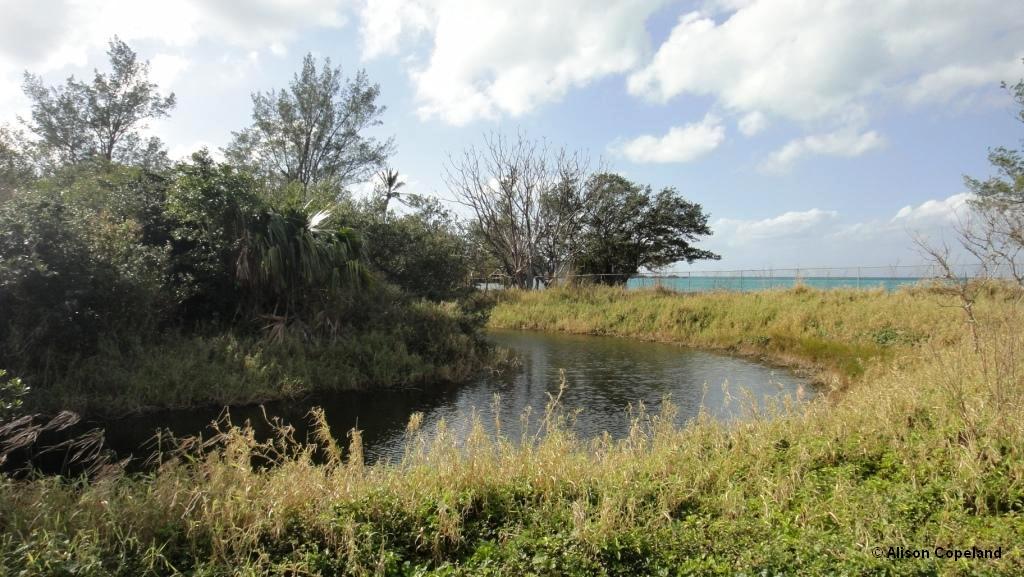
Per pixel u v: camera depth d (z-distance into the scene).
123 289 10.06
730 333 20.27
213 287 12.62
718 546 3.88
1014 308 6.96
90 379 9.09
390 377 12.05
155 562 3.58
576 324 25.58
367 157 32.31
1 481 3.99
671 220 46.09
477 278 40.53
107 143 27.27
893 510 4.28
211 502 4.15
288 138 30.25
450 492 4.40
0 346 8.58
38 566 3.22
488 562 3.72
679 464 5.52
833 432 6.20
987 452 4.93
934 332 15.46
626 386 12.86
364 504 4.31
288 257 12.48
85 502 3.97
